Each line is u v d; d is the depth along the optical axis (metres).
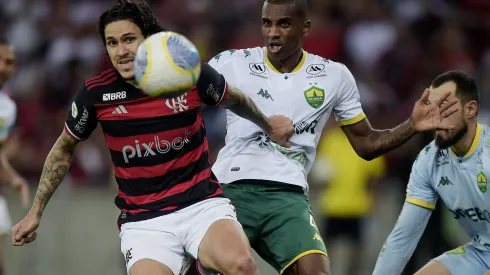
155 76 15.84
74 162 43.09
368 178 35.75
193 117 17.97
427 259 33.31
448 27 49.62
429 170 20.25
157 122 17.70
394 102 45.16
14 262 37.69
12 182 29.22
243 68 20.70
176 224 18.02
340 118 21.03
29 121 46.94
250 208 20.16
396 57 47.97
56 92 50.44
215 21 52.66
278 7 19.95
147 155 17.83
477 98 19.62
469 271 20.78
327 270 19.11
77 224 38.56
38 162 44.78
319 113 20.44
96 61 51.53
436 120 19.42
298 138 20.34
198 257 17.70
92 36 53.69
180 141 17.88
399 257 20.61
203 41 51.31
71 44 53.47
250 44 49.19
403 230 20.53
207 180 18.34
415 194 20.53
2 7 58.53
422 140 34.69
